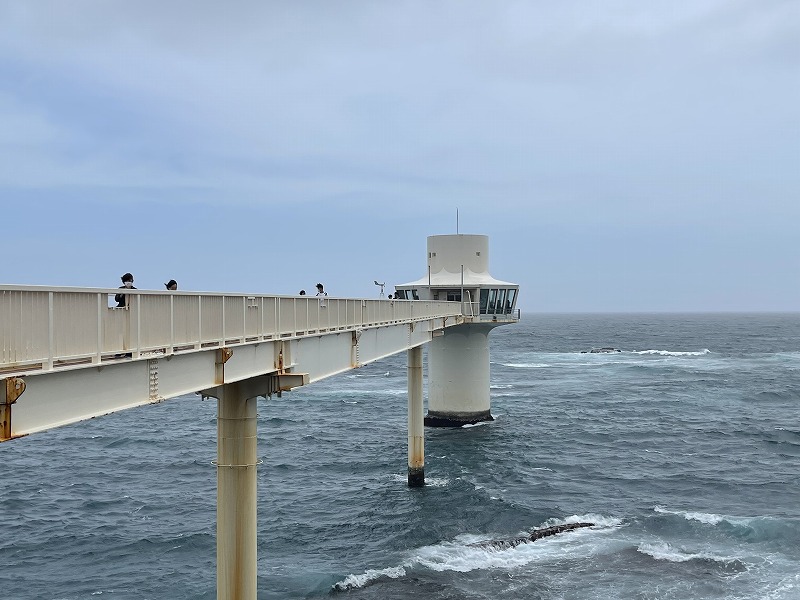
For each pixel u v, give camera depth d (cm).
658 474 4800
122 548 3534
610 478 4694
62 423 1209
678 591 2875
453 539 3531
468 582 3008
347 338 2741
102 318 1311
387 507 4075
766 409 7725
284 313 2091
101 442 6222
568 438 6028
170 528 3822
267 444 5950
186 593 3008
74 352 1233
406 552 3359
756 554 3259
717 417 7169
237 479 2038
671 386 9762
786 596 2817
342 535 3625
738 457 5338
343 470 5016
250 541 2045
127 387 1380
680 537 3494
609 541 3434
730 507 4003
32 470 5172
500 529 3672
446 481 4638
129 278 1644
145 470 5162
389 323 3356
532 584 2967
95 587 3081
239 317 1805
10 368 1098
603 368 12550
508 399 8469
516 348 18288
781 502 4106
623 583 2958
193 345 1579
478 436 6091
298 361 2195
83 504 4284
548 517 3834
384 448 5716
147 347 1420
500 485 4528
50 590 3055
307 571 3155
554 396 8738
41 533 3759
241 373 1823
